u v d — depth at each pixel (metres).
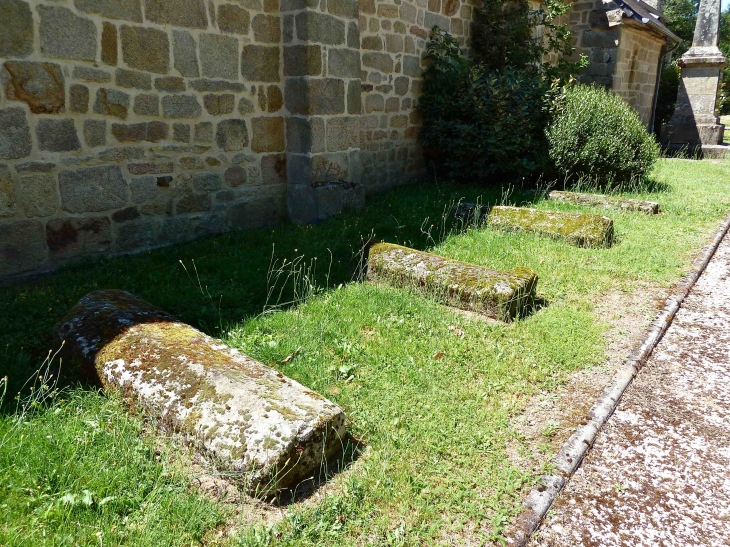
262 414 2.12
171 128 4.73
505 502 2.04
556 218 5.42
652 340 3.41
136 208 4.60
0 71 3.62
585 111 7.59
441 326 3.44
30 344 2.96
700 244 5.33
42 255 4.05
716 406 2.82
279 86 5.64
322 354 3.04
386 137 7.66
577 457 2.33
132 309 2.96
